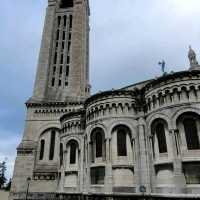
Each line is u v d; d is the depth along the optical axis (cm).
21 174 4872
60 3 7956
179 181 2662
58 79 6306
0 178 12419
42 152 5200
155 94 3275
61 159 4459
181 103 2970
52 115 5506
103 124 3597
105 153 3453
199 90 2950
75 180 3991
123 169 3244
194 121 2900
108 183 3191
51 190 4706
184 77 3053
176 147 2825
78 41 6781
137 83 4462
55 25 7256
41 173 4881
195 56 4825
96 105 3800
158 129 3175
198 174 2650
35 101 5709
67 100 5709
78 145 4225
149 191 2961
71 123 4453
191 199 2531
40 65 6384
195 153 2747
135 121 3506
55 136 5328
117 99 3656
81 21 7156
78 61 6419
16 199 4616
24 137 5275
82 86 6112
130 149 3381
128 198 3048
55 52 6812
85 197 3512
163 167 2927
